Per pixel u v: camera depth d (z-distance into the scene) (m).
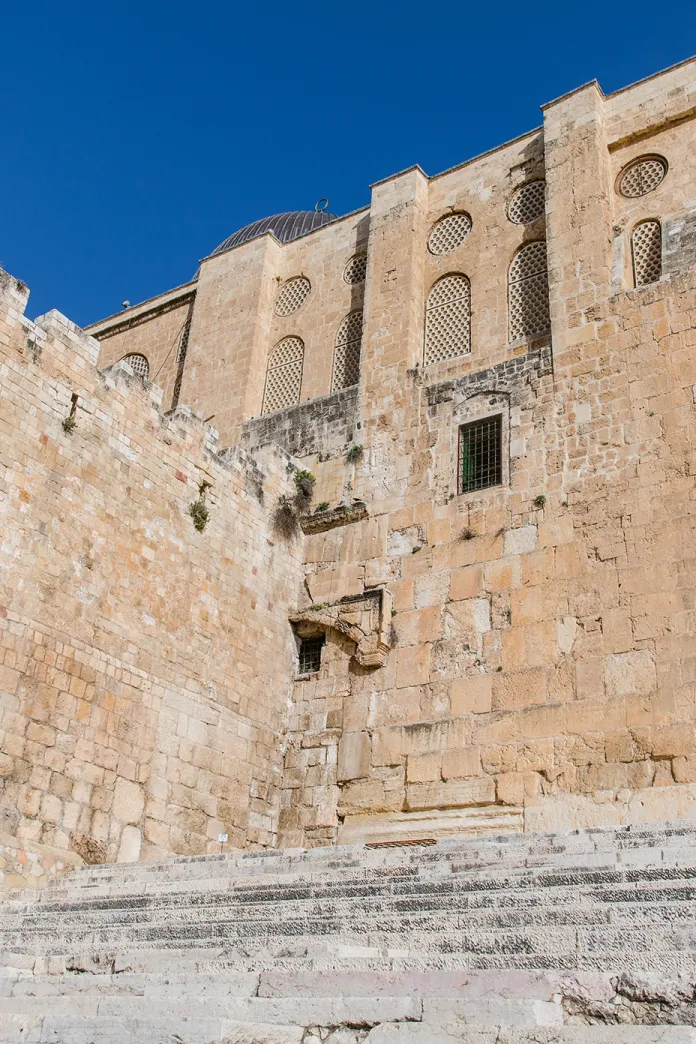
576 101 24.72
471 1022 7.02
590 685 18.59
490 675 19.94
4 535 17.48
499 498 21.61
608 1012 7.00
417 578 22.08
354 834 20.25
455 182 27.23
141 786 18.70
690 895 8.66
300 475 25.09
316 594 23.69
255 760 21.48
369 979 7.97
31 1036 8.39
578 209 23.39
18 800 16.45
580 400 21.41
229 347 29.30
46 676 17.50
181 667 20.33
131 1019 8.02
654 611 18.50
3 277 18.75
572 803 17.83
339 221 29.81
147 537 20.36
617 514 19.80
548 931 8.26
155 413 21.44
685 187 22.97
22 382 18.56
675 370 20.39
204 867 15.11
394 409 24.56
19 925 13.38
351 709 21.73
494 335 24.38
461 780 19.33
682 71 24.08
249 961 9.39
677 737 17.25
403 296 25.80
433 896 10.27
